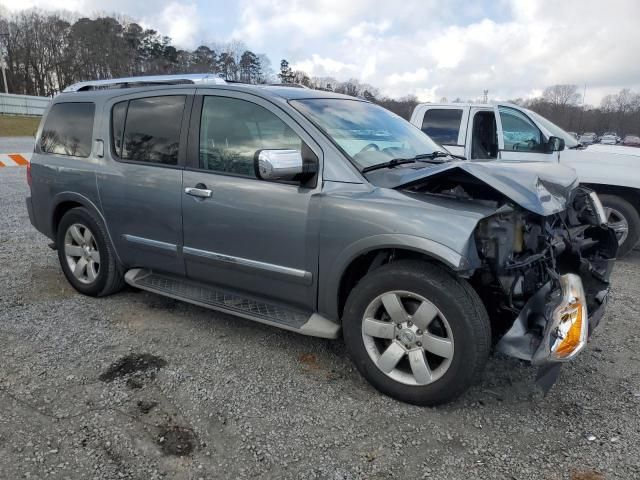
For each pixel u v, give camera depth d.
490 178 2.91
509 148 7.18
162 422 2.79
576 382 3.32
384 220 2.91
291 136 3.36
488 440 2.71
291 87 3.95
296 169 3.03
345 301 3.31
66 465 2.44
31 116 49.97
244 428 2.75
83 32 80.06
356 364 3.16
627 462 2.54
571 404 3.06
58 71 82.00
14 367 3.32
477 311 2.77
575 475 2.45
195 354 3.57
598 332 4.12
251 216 3.42
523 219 3.04
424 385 2.91
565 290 2.69
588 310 3.23
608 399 3.12
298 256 3.28
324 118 3.49
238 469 2.45
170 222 3.87
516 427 2.82
